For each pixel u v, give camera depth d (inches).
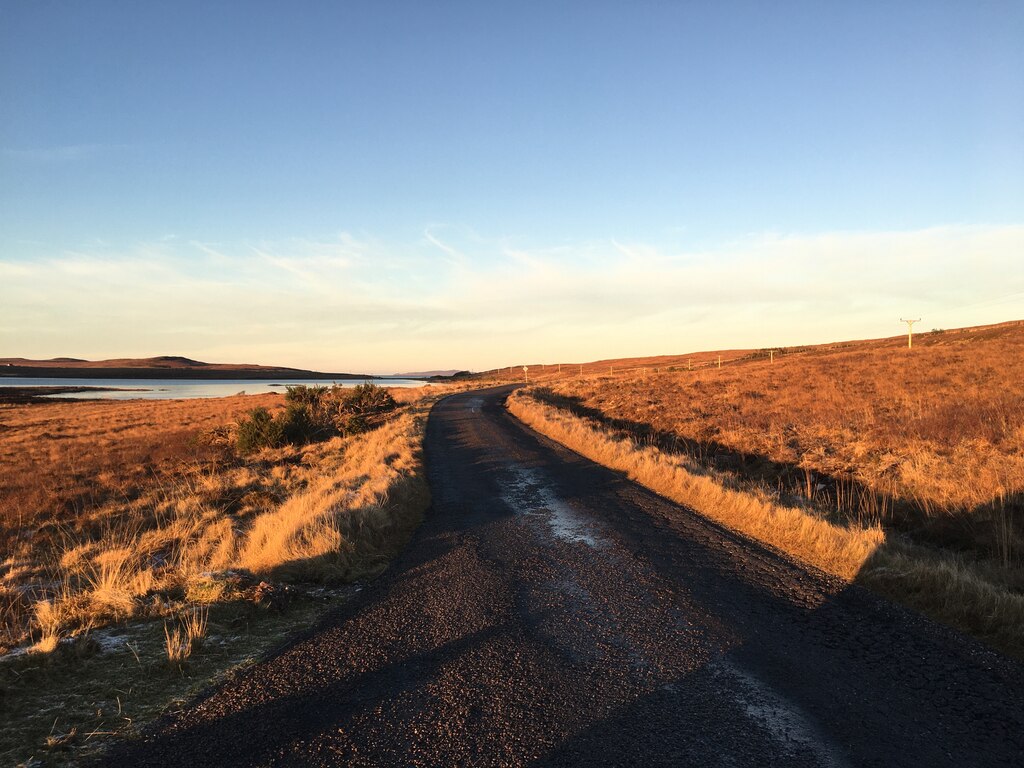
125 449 978.1
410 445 725.9
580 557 267.6
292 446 906.7
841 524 322.0
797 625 184.2
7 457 954.1
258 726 131.3
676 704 136.7
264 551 277.6
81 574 309.9
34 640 185.2
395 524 346.6
